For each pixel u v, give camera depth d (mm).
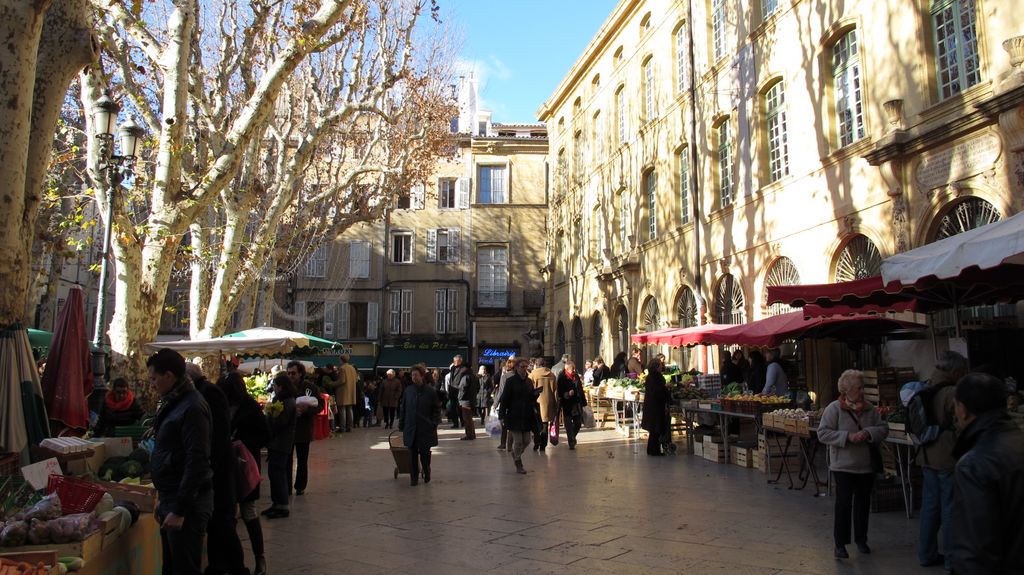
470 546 6863
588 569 6051
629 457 13656
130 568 4723
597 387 20594
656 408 13852
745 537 7090
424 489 10164
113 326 10906
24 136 5512
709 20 21578
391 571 6094
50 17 6273
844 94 15578
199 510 4750
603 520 7918
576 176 34438
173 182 10789
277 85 11102
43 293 21188
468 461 13273
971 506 2912
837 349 16250
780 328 12984
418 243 42594
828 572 5902
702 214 21531
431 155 27281
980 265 6484
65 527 3967
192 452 4609
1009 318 11516
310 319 38000
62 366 7363
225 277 15094
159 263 11109
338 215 25969
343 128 25172
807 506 8625
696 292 21531
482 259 42781
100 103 10648
